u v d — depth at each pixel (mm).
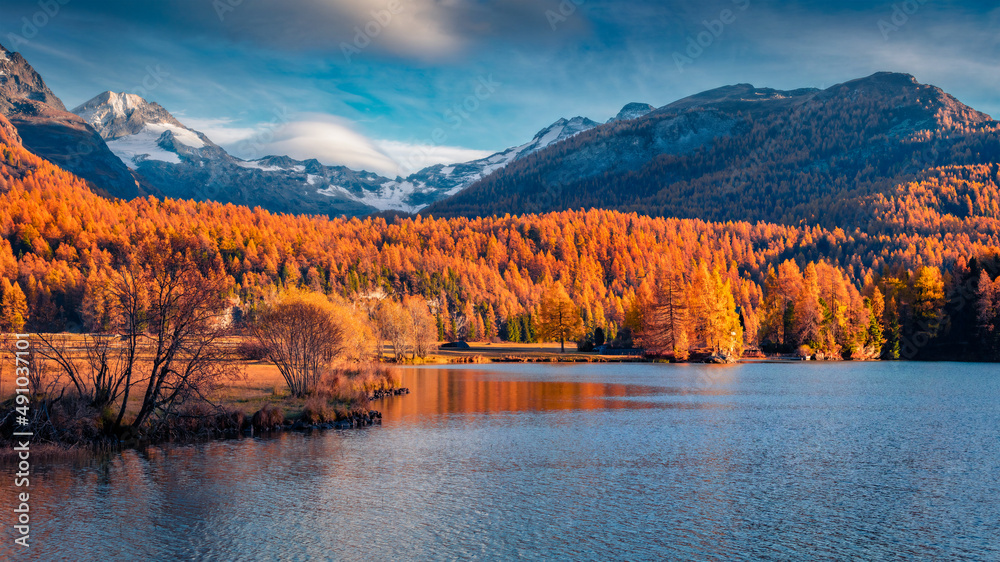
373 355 103125
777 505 25891
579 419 49031
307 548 21000
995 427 45281
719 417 50062
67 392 37844
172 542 21422
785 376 93125
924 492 27781
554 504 25875
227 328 40625
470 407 56594
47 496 26422
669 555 20547
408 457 34531
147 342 38781
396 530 22750
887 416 50594
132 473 30297
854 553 20750
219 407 42188
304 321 58000
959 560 20203
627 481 29688
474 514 24688
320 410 45594
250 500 26266
